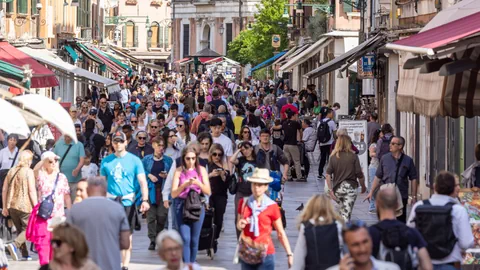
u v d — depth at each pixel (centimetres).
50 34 6469
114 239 1777
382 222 1542
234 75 15088
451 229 1700
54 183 2380
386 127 3519
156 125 3559
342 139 2772
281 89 9488
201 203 2319
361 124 4003
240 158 2592
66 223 1410
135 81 9875
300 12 9469
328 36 7350
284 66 7638
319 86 8975
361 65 5153
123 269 2362
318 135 4750
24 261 2573
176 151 2938
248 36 14725
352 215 3509
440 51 2102
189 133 3384
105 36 13450
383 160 2702
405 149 4150
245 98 7888
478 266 2027
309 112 6725
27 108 2028
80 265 1388
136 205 2744
